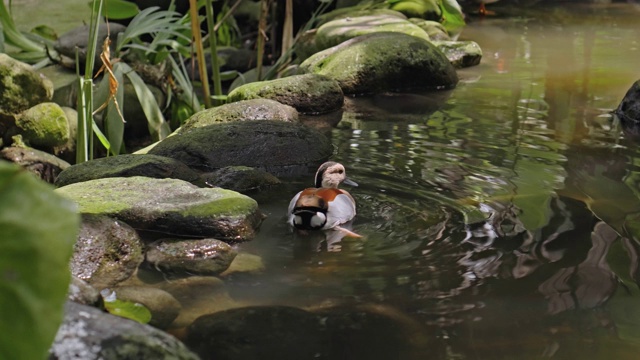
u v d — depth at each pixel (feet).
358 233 14.12
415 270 12.47
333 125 21.97
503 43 32.22
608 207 14.92
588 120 21.34
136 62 27.53
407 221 14.58
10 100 22.82
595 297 11.32
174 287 12.09
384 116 22.68
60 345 7.55
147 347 7.80
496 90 25.04
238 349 9.95
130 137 26.58
